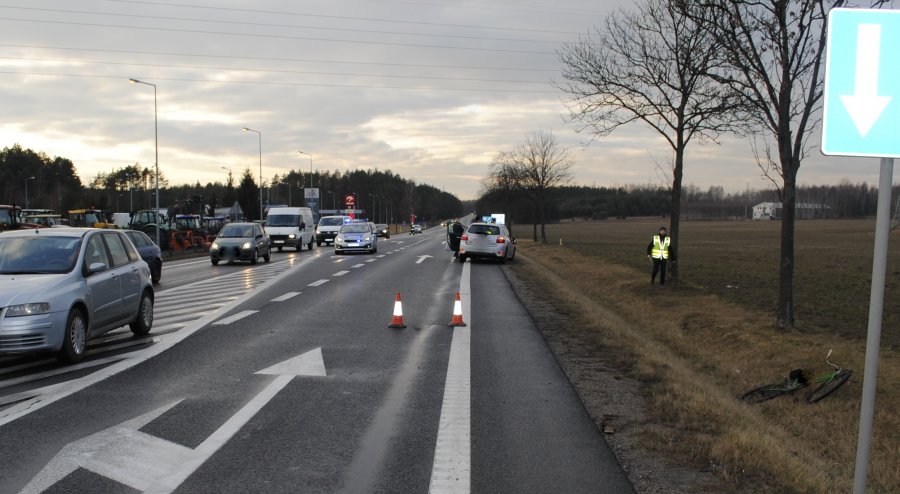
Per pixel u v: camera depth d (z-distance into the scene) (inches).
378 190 7003.0
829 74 128.3
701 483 176.6
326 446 205.6
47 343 306.3
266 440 210.8
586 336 410.9
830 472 205.9
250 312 508.4
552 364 329.4
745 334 446.3
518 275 882.1
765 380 345.7
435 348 369.4
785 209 447.5
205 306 545.6
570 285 858.8
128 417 233.8
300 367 318.0
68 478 176.9
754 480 179.0
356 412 243.1
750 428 227.8
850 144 128.3
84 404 250.2
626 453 200.1
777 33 409.4
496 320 477.7
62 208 3764.8
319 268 983.6
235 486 173.5
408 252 1514.5
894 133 127.6
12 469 183.0
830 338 423.5
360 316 490.6
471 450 202.5
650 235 2758.4
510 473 183.8
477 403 256.7
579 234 2908.5
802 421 276.4
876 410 278.8
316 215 2815.0
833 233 2815.0
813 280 863.7
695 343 459.2
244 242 1071.6
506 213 2529.5
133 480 176.4
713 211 5713.6
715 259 1298.0
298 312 509.7
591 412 244.1
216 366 319.0
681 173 682.8
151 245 761.6
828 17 128.0
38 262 342.3
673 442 208.5
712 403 257.9
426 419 235.1
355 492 170.2
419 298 606.5
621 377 302.0
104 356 342.6
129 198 4997.5
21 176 4338.1
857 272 1004.6
